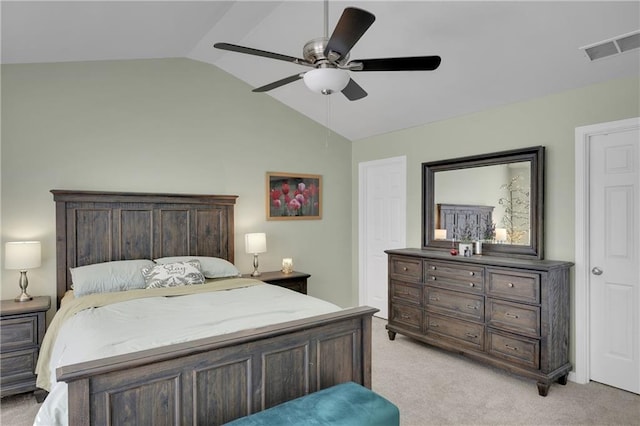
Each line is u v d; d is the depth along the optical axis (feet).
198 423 5.58
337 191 16.93
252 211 14.56
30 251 9.77
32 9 7.19
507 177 11.41
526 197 10.91
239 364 5.98
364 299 16.94
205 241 13.25
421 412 8.45
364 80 11.94
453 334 11.34
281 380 6.43
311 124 16.12
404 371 10.69
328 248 16.66
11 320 8.98
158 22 9.27
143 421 5.13
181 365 5.42
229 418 5.87
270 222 15.03
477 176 12.21
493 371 10.69
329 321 6.82
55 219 10.87
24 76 10.55
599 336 9.90
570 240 10.14
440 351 12.32
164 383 5.30
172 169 12.84
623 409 8.55
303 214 15.90
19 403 9.05
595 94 9.65
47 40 8.98
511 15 8.18
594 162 9.90
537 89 10.42
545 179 10.62
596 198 9.89
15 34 8.25
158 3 8.11
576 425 7.91
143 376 5.12
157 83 12.58
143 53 11.65
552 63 9.30
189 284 10.93
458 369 10.83
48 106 10.85
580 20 7.84
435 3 8.30
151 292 9.75
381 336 13.85
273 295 9.66
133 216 11.92
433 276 11.91
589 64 9.05
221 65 13.55
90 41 9.67
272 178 15.05
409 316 12.73
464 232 12.53
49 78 10.87
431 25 8.98
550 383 9.17
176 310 8.18
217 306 8.50
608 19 7.62
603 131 9.54
